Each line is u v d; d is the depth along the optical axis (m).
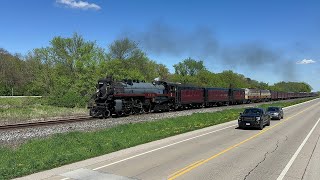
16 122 27.03
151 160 13.38
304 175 11.28
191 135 21.48
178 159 13.62
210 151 15.58
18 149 15.09
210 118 34.19
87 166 12.22
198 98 50.78
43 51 56.50
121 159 13.52
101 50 58.78
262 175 11.20
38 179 10.36
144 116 32.50
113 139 18.25
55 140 16.97
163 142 18.28
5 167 11.55
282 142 18.81
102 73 56.69
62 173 11.12
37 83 53.62
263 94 87.00
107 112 32.06
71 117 32.12
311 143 18.56
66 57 56.59
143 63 73.62
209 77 106.88
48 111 35.97
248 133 23.00
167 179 10.53
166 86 42.16
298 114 45.56
